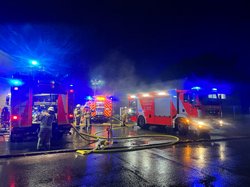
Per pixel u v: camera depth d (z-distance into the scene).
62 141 9.77
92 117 19.53
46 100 10.12
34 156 7.12
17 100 9.47
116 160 6.59
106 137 11.00
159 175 5.18
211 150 8.07
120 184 4.62
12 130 9.34
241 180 4.84
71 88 10.52
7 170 5.60
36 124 9.66
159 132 13.44
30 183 4.70
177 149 8.27
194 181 4.79
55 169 5.68
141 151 7.91
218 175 5.17
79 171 5.51
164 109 13.67
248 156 7.10
